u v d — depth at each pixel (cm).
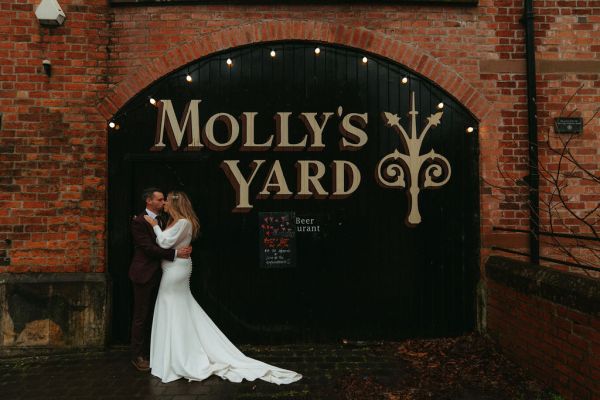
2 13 460
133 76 468
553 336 345
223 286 476
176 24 471
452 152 484
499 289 439
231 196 478
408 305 481
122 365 416
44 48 464
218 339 408
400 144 483
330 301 479
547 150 478
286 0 471
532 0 479
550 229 470
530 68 473
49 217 461
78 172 464
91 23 468
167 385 373
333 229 480
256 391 362
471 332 480
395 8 479
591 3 482
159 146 472
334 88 481
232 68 479
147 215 416
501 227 474
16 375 396
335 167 478
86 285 454
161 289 396
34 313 449
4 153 459
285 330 477
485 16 481
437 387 363
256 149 477
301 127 480
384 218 482
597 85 480
